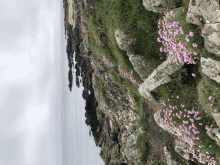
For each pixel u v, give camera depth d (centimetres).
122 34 942
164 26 574
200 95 524
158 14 748
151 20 793
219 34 356
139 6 837
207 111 498
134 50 914
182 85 600
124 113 1420
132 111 1327
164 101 682
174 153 786
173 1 566
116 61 1266
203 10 378
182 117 568
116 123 1625
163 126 689
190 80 574
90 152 3023
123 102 1466
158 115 725
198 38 439
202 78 520
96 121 2694
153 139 995
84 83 3052
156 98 715
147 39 834
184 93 590
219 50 377
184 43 482
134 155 1164
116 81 1366
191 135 532
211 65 434
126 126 1407
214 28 364
